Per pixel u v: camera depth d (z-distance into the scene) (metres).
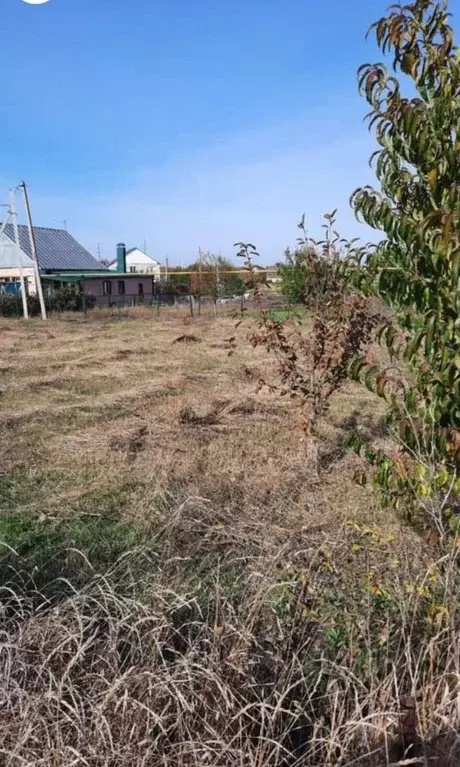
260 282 5.07
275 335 5.10
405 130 2.25
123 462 5.23
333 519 3.85
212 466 5.11
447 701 2.01
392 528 3.55
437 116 2.21
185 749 1.83
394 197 2.46
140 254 61.91
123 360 11.27
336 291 4.91
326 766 1.81
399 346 2.64
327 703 2.09
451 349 2.30
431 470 2.56
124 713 1.90
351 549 3.15
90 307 29.47
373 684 2.05
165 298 34.78
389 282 2.44
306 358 5.27
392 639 2.31
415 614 2.39
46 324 19.75
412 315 2.52
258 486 4.58
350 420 6.48
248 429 6.21
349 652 2.17
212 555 3.38
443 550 2.69
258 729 1.99
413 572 2.80
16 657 2.11
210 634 2.32
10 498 4.45
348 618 2.39
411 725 1.85
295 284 5.61
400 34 2.29
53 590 3.04
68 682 1.99
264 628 2.40
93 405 7.40
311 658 2.24
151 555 3.41
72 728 1.89
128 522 3.99
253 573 2.67
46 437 6.13
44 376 9.55
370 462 2.95
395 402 2.70
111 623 2.22
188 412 6.80
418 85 2.31
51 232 42.22
